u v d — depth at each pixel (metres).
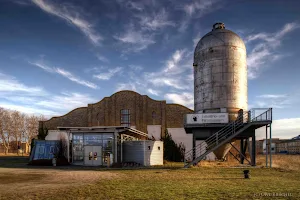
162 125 41.44
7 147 74.38
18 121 76.19
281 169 21.59
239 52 24.89
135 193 11.30
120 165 26.55
